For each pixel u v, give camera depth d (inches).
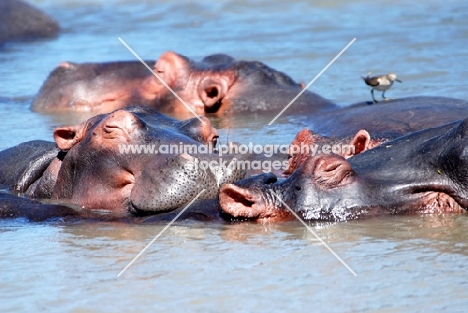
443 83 2041.1
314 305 839.7
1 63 2610.7
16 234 1115.9
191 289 892.0
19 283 930.7
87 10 3580.2
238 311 831.1
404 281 892.6
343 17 3112.7
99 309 848.9
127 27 3206.2
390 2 3334.2
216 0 3533.5
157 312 836.0
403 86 2038.6
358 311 821.9
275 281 905.5
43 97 2025.1
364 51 2491.4
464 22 2849.4
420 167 1087.6
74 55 2674.7
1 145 1593.3
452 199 1071.6
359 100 1940.2
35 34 3097.9
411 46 2516.0
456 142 1061.1
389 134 1266.0
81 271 957.8
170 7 3494.1
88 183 1207.6
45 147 1396.4
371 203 1072.8
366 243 1007.0
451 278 895.7
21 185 1332.4
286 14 3233.3
